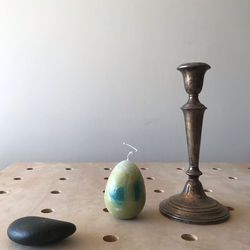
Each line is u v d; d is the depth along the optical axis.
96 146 0.82
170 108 0.82
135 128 0.82
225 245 0.32
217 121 0.83
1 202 0.43
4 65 0.79
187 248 0.31
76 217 0.38
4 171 0.60
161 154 0.83
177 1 0.79
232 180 0.56
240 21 0.80
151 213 0.40
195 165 0.40
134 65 0.80
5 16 0.78
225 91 0.82
